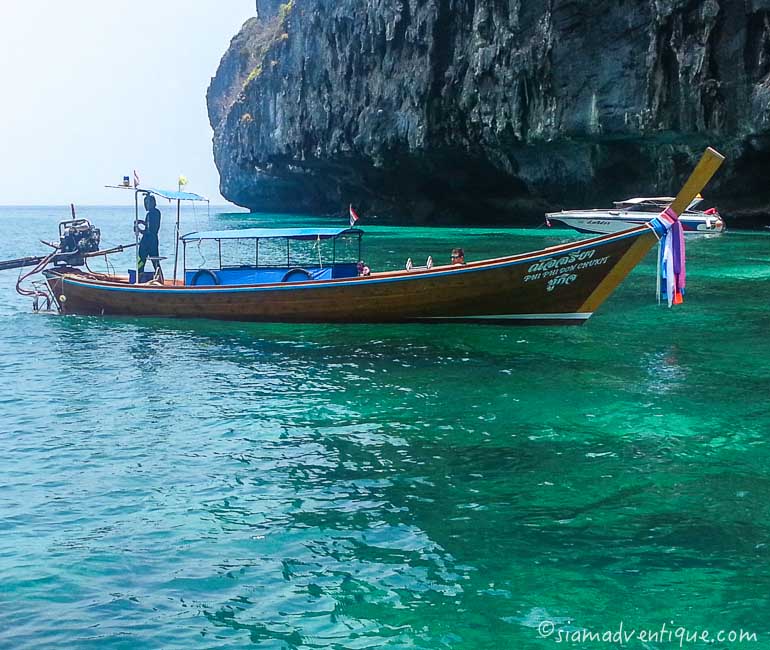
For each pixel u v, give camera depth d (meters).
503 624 6.52
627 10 43.47
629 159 49.97
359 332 18.45
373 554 7.71
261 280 20.06
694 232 44.47
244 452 10.54
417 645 6.27
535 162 54.09
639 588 6.99
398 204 71.69
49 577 7.36
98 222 121.81
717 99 41.66
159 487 9.41
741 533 7.98
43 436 11.30
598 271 17.88
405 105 59.38
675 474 9.50
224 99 128.50
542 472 9.63
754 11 39.41
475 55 52.09
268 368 15.16
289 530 8.25
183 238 20.30
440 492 9.12
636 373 14.34
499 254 38.19
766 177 46.16
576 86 46.41
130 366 15.53
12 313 22.31
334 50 69.94
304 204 101.44
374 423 11.64
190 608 6.87
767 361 15.24
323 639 6.40
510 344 16.95
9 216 176.25
